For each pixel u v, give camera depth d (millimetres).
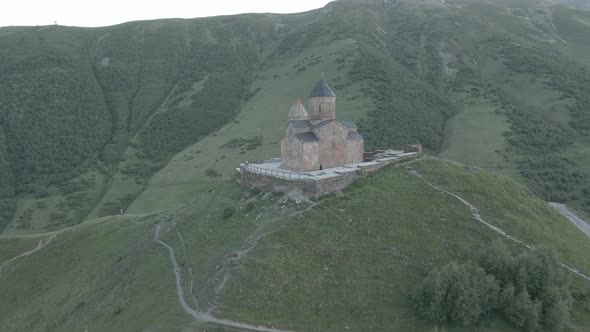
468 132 120625
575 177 96312
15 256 69438
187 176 112188
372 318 35594
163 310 38156
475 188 55812
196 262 45406
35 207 115562
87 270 59844
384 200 50719
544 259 38531
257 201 53312
